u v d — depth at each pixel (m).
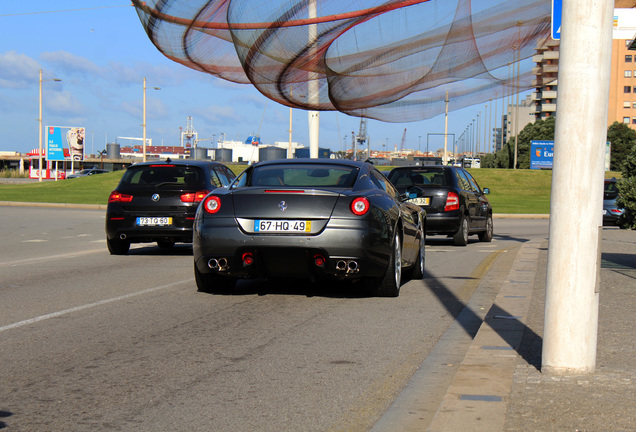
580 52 3.88
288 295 7.74
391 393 4.13
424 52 16.28
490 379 4.09
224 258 6.99
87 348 5.17
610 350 4.77
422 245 9.52
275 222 6.91
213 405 3.87
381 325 6.14
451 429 3.27
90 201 32.28
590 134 3.90
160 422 3.59
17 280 8.80
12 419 3.62
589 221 3.98
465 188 15.45
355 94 18.06
